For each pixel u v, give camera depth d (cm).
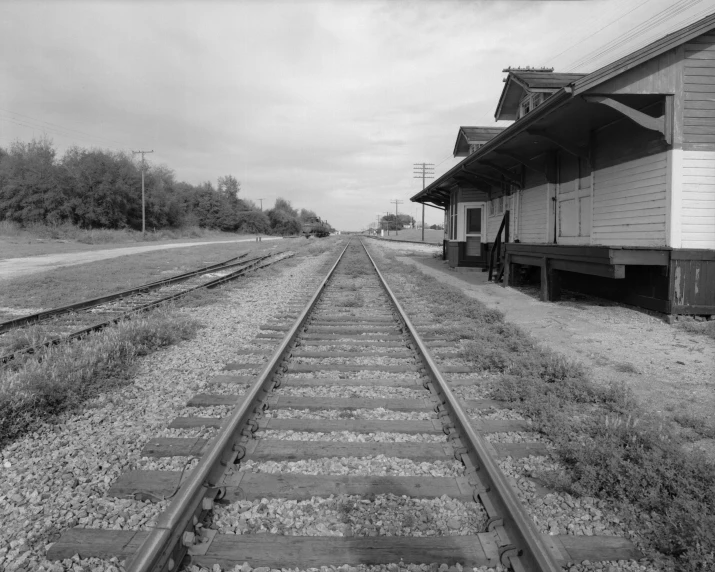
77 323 856
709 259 793
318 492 306
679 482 312
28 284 1336
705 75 788
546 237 1237
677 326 782
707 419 430
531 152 1260
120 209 5681
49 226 4672
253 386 446
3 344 703
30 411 429
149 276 1623
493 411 451
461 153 2353
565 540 270
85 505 303
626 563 256
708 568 248
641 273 891
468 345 661
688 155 789
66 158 5412
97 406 466
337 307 990
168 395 496
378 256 2661
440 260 2459
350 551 254
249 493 304
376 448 364
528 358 592
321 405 449
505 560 245
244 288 1319
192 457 361
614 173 939
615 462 327
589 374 544
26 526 284
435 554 252
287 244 4341
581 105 820
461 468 338
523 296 1156
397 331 763
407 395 485
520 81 1509
